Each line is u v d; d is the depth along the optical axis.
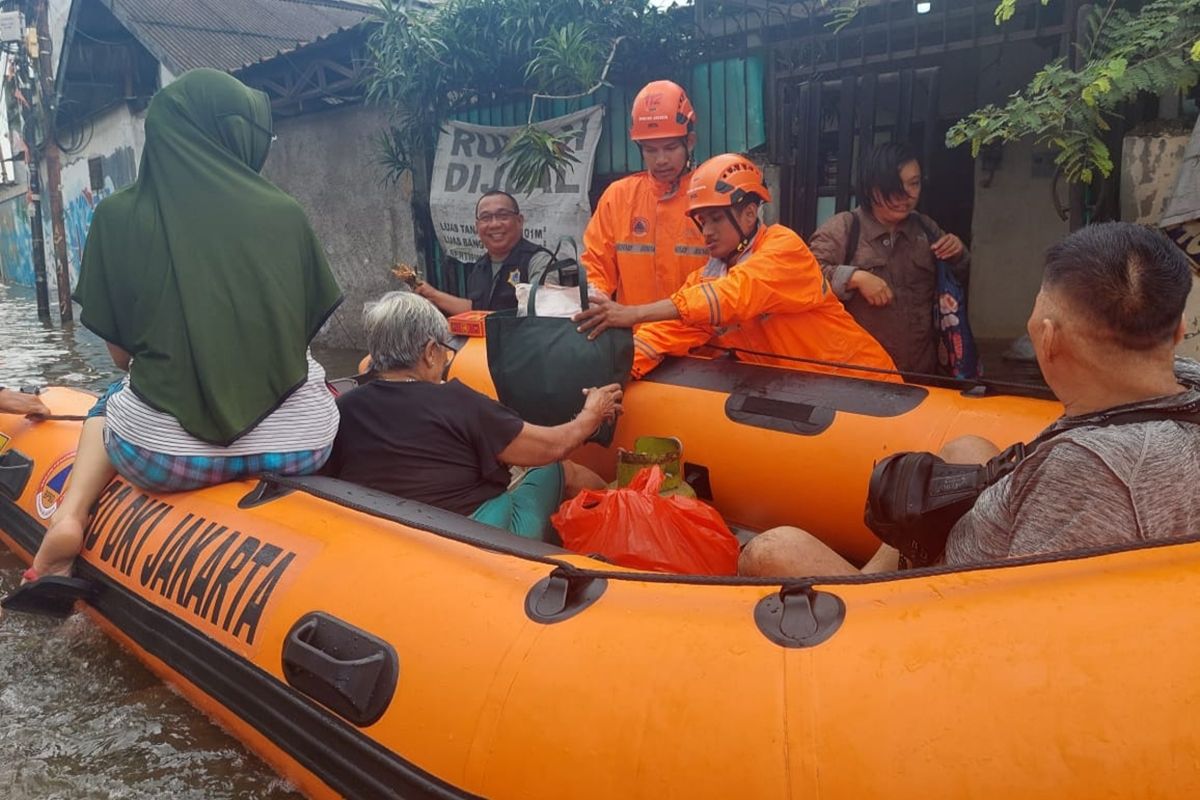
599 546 2.61
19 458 3.94
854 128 5.33
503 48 7.14
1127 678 1.45
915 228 3.73
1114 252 1.54
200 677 2.63
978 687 1.52
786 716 1.60
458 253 8.13
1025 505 1.66
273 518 2.65
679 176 4.17
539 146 6.69
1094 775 1.41
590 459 3.96
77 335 11.33
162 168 2.86
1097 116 4.18
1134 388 1.58
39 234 13.60
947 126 7.48
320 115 9.54
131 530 3.02
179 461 2.85
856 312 3.75
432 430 2.81
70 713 2.84
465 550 2.22
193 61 12.35
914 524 2.02
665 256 4.25
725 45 6.12
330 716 2.18
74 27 13.40
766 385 3.52
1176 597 1.50
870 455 3.19
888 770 1.50
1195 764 1.38
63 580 3.04
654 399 3.72
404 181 8.85
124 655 3.19
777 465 3.36
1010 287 7.89
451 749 1.88
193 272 2.79
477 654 1.94
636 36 6.38
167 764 2.58
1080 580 1.57
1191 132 4.16
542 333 3.30
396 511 2.46
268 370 2.86
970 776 1.46
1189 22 3.95
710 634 1.76
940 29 5.29
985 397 3.17
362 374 4.20
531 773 1.76
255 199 2.89
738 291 3.28
